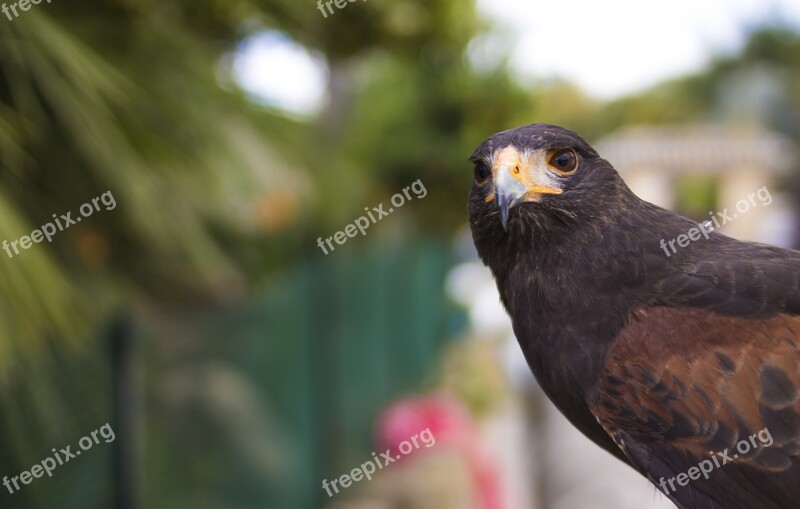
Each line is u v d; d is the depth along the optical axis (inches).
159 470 245.0
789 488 134.3
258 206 254.8
